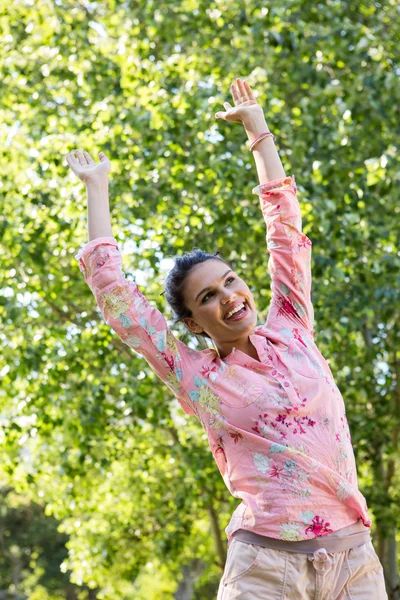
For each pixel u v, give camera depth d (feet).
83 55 31.91
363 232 28.84
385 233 29.32
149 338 9.63
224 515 40.45
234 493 9.32
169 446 34.88
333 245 29.22
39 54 32.24
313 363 9.53
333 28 31.94
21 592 85.25
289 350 9.63
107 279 9.65
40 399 31.27
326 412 9.25
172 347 9.66
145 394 30.30
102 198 10.14
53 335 31.17
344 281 29.73
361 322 30.37
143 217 30.19
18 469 35.73
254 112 10.85
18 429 31.53
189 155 30.35
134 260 31.50
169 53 34.45
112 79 31.55
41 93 31.60
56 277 31.40
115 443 33.09
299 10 33.42
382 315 30.25
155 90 30.22
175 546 37.40
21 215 30.40
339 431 9.27
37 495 38.09
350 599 9.04
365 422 32.22
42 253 30.45
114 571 39.24
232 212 29.66
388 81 30.45
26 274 31.45
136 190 30.22
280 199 10.31
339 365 32.48
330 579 8.90
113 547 38.22
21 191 30.86
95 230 9.96
